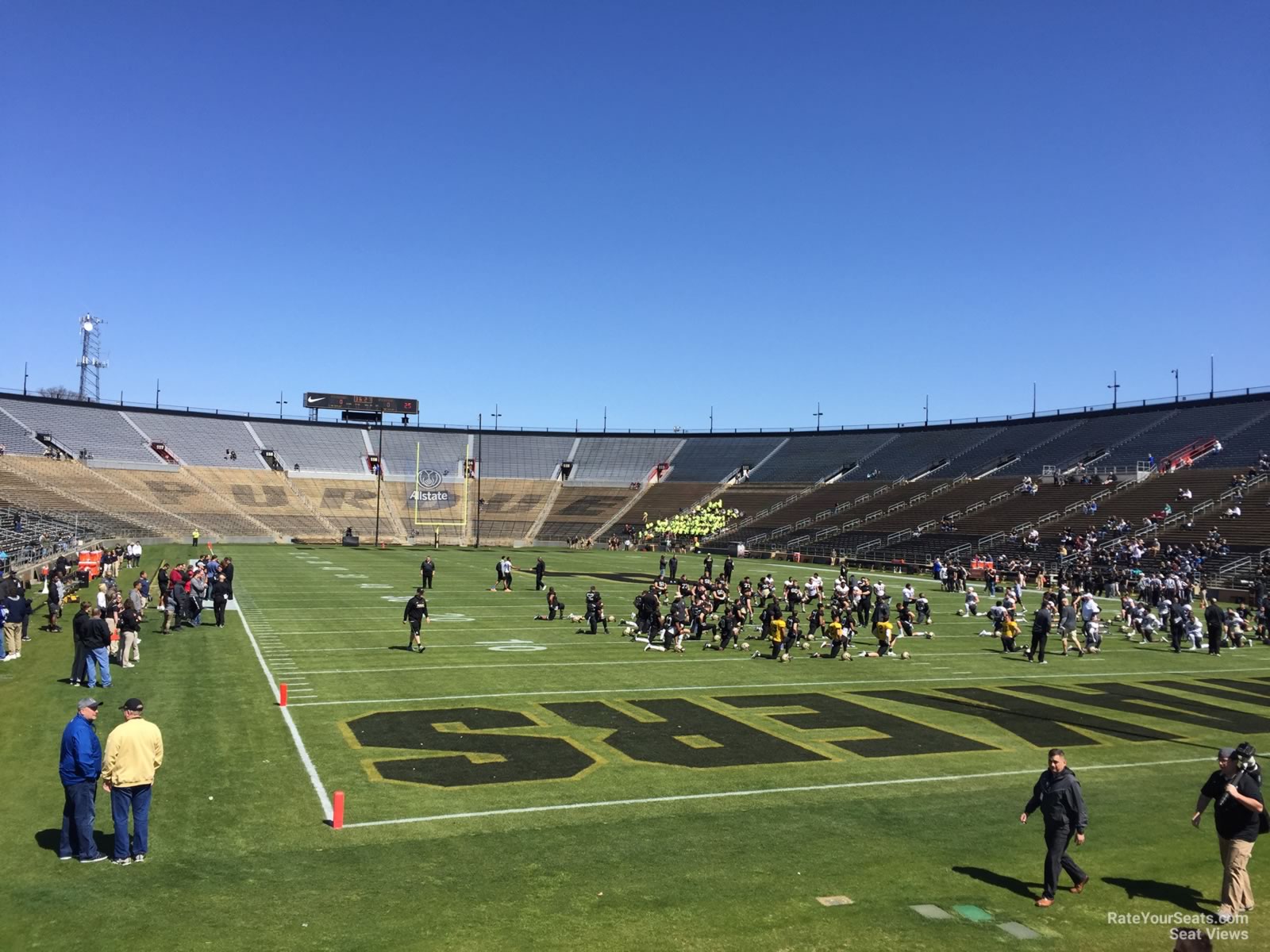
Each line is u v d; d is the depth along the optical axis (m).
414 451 117.50
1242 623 32.78
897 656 27.91
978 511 78.06
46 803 12.76
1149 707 21.22
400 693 20.36
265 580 47.16
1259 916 9.93
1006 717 19.70
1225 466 69.56
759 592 42.66
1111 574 50.50
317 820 12.34
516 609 37.03
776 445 117.19
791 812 13.15
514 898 9.99
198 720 17.53
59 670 21.92
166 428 106.88
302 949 8.73
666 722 18.33
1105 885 10.74
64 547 51.25
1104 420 90.25
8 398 98.88
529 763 15.16
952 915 9.83
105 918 9.30
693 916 9.64
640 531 100.19
